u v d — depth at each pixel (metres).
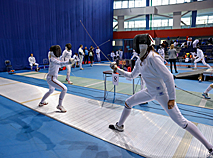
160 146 1.93
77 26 12.40
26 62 9.41
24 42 9.22
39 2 9.71
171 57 7.52
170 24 20.33
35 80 6.05
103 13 15.20
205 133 2.19
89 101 3.61
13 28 8.69
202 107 3.20
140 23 21.09
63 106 3.29
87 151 1.86
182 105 3.33
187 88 4.71
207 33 14.63
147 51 1.61
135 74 1.98
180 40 15.91
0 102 3.57
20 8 8.87
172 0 18.31
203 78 5.92
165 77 1.50
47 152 1.84
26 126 2.48
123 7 19.55
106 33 15.91
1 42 8.32
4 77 6.74
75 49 12.41
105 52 16.05
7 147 1.94
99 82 5.73
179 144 1.96
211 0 15.48
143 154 1.78
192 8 16.42
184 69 9.02
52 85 2.87
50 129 2.38
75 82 5.74
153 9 17.45
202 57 7.23
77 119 2.69
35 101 3.60
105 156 1.77
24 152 1.84
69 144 2.00
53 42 10.72
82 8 12.71
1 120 2.69
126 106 2.06
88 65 11.66
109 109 3.12
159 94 1.65
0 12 8.11
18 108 3.22
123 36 17.28
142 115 2.82
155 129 2.33
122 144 1.98
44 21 10.09
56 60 2.69
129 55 17.27
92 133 2.24
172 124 2.48
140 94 1.91
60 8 10.97
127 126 2.43
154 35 16.42
